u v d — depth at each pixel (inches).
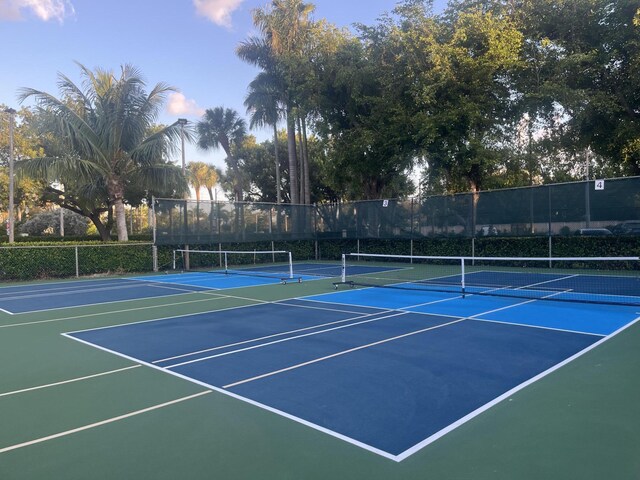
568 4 790.5
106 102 869.2
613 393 205.2
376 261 1016.2
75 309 475.5
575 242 757.9
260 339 324.8
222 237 973.8
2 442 168.2
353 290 577.0
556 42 799.7
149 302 512.4
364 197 1104.8
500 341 304.8
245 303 490.9
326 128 976.9
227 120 1588.3
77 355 291.3
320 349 293.0
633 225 682.2
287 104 1165.7
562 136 895.1
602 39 791.1
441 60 805.2
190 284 681.0
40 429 179.0
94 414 193.2
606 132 848.3
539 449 154.6
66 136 831.7
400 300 490.3
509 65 775.7
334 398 206.7
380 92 955.3
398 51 891.4
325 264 994.1
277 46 1107.9
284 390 218.5
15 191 1226.6
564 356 266.7
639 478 135.3
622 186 689.6
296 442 164.2
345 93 975.6
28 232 1987.0
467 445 158.9
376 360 265.4
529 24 821.2
